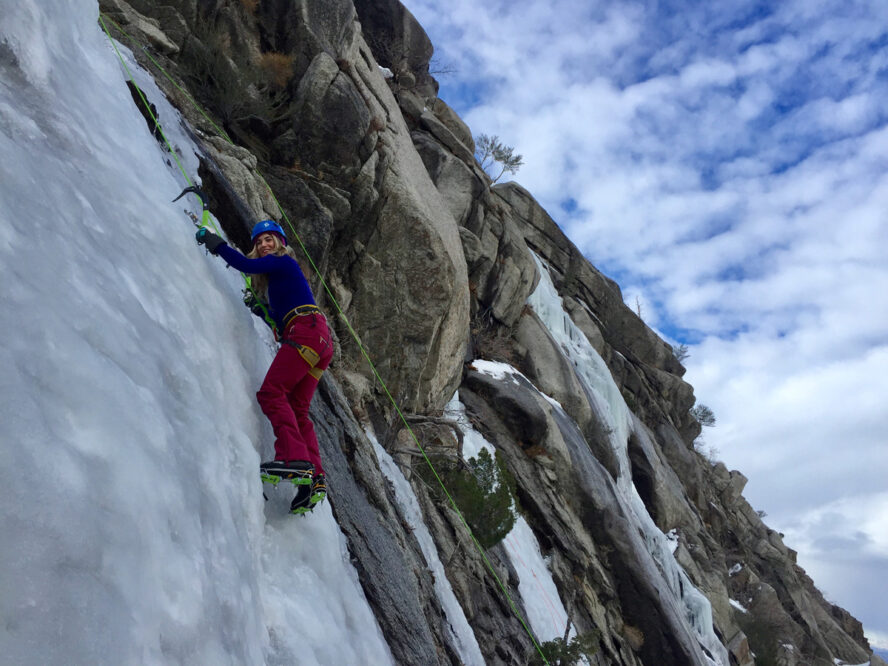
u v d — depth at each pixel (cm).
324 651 358
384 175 1040
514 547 1246
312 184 945
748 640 2567
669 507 2341
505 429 1504
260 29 969
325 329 420
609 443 1958
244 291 470
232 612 261
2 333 193
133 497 209
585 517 1591
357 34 1159
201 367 349
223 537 284
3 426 172
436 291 1051
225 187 626
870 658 3422
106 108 429
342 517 536
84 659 160
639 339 2894
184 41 849
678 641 1544
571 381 1870
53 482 177
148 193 404
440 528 959
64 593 164
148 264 350
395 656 502
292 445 383
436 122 1622
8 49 335
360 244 1020
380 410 996
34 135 316
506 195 2566
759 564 3206
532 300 2055
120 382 239
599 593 1527
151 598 200
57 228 273
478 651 829
